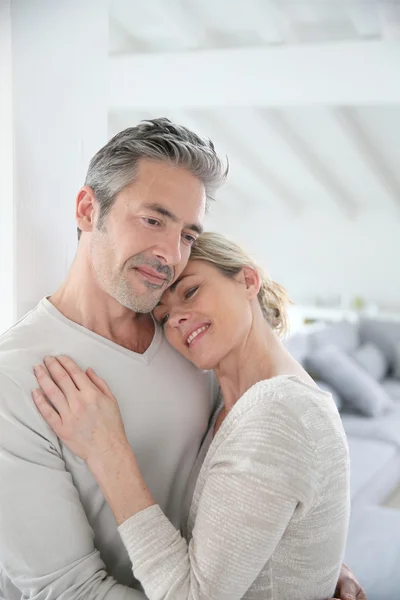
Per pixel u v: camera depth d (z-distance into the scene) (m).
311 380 1.46
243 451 1.20
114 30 5.93
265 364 1.47
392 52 4.86
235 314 1.45
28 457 1.25
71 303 1.43
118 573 1.42
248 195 9.80
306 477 1.18
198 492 1.34
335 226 9.66
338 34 5.70
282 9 5.43
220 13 5.68
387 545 2.72
